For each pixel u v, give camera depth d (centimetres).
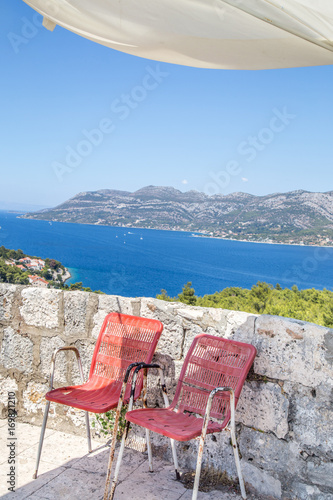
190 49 288
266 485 246
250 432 254
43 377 329
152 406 296
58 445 301
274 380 247
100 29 281
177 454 282
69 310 321
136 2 242
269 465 246
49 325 326
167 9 243
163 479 263
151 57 316
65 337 322
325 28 212
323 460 229
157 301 296
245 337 259
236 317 264
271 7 205
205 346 258
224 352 250
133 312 301
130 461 283
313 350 234
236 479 259
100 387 272
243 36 255
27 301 331
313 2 192
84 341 317
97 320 312
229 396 237
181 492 249
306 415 235
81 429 316
